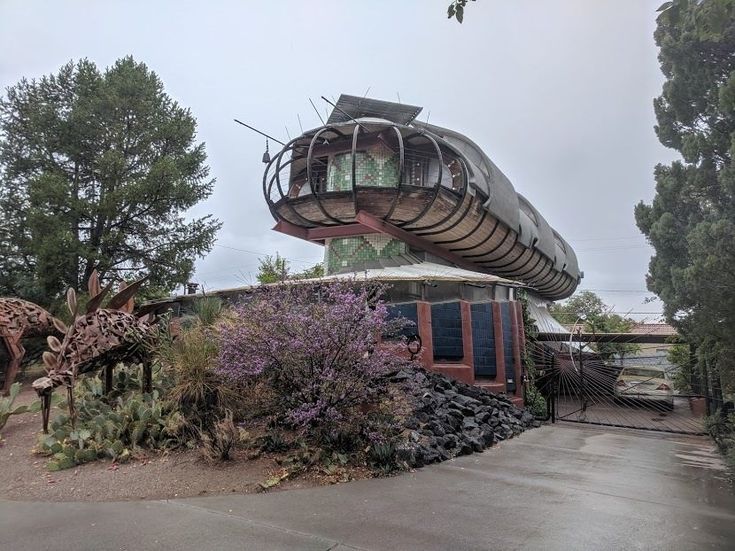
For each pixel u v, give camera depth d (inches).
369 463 253.4
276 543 163.0
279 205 606.9
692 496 228.4
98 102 772.6
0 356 573.0
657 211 436.8
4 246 727.7
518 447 338.3
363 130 576.4
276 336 268.4
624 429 460.4
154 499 209.3
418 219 562.9
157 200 775.7
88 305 318.7
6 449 284.7
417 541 165.9
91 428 280.5
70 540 165.9
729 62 362.9
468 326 501.0
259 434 277.1
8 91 795.4
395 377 352.2
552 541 167.5
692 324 281.7
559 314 1382.9
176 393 288.0
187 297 575.2
